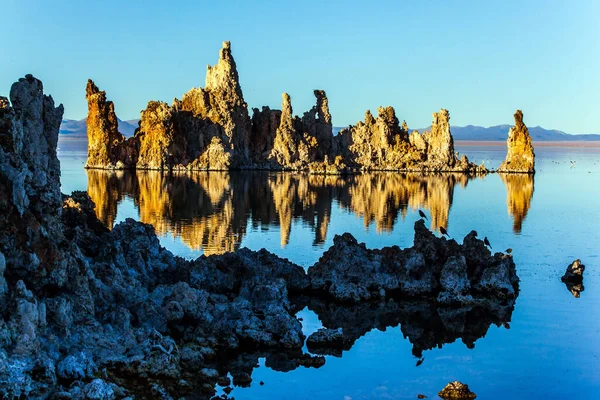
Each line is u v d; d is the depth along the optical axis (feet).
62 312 119.96
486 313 171.94
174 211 345.31
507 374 133.90
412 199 428.15
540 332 157.69
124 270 157.89
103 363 118.73
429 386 127.54
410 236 278.05
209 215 333.01
